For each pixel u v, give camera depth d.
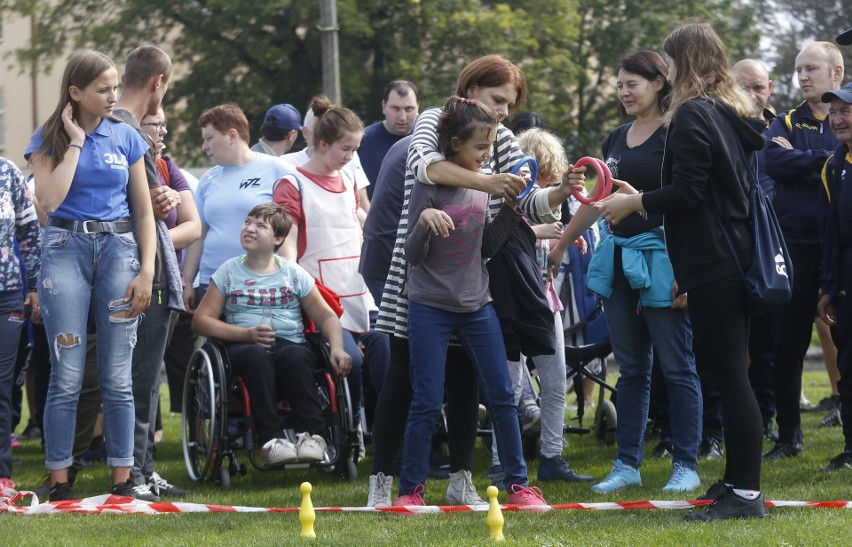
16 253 12.66
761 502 9.72
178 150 48.09
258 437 13.27
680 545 8.62
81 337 11.27
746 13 52.78
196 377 13.98
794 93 63.25
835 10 66.12
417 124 10.73
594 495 11.82
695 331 9.94
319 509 10.87
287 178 14.48
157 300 12.15
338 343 13.61
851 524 9.30
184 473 14.50
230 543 9.15
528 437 14.50
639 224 11.89
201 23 45.97
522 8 47.00
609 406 15.93
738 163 9.89
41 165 11.08
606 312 12.41
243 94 46.06
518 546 8.73
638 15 50.97
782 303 9.81
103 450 15.49
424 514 10.53
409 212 10.58
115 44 48.47
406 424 10.82
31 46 51.69
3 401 11.83
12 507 11.07
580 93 51.22
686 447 12.02
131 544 9.23
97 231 11.24
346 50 44.00
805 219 14.12
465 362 11.13
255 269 13.87
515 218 10.55
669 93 11.97
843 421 12.91
